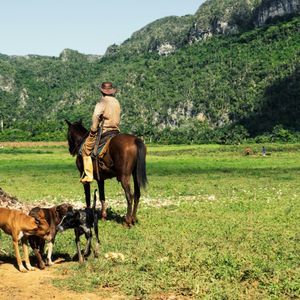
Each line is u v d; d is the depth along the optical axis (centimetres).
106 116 1390
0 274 920
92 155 1382
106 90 1405
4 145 11350
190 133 17688
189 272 875
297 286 789
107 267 937
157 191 2520
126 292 802
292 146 9538
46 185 2958
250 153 7900
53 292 812
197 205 1814
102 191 1466
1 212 945
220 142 14138
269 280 832
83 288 827
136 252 1055
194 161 6019
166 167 4825
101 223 1434
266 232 1267
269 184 2888
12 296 790
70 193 2453
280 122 17625
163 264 924
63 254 1073
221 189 2598
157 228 1345
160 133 16875
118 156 1332
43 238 948
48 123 16825
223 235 1238
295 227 1344
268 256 1006
